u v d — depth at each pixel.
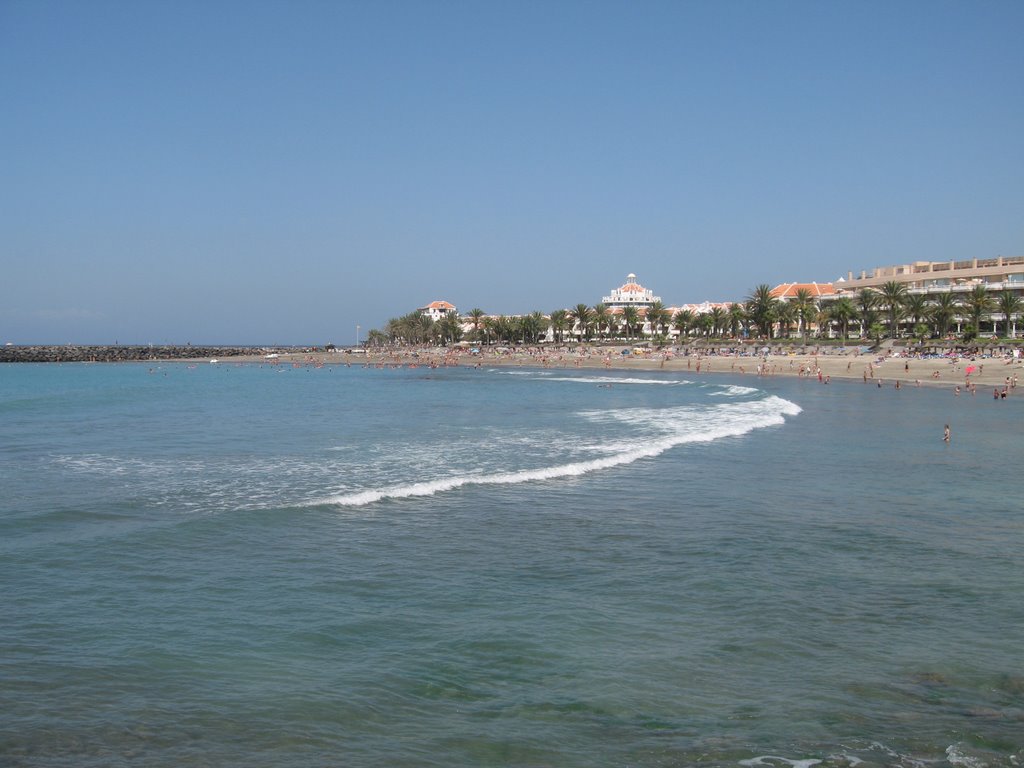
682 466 24.66
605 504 18.86
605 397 61.84
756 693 8.67
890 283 119.06
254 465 25.42
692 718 8.10
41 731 7.75
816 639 10.25
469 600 11.82
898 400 55.56
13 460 26.53
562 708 8.34
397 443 31.48
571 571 13.30
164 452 28.80
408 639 10.26
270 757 7.30
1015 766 7.16
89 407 52.06
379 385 84.81
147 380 100.38
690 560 13.99
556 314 189.62
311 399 61.12
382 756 7.34
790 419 41.25
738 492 20.39
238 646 10.01
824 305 143.50
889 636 10.36
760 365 103.12
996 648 9.95
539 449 29.30
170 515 17.50
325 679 9.04
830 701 8.47
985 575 13.06
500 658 9.64
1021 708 8.31
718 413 45.03
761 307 137.50
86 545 14.77
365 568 13.45
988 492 20.44
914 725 7.93
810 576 13.03
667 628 10.66
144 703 8.41
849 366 91.31
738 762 7.21
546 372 119.44
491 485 21.31
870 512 18.00
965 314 110.00
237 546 14.84
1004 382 71.69
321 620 10.95
